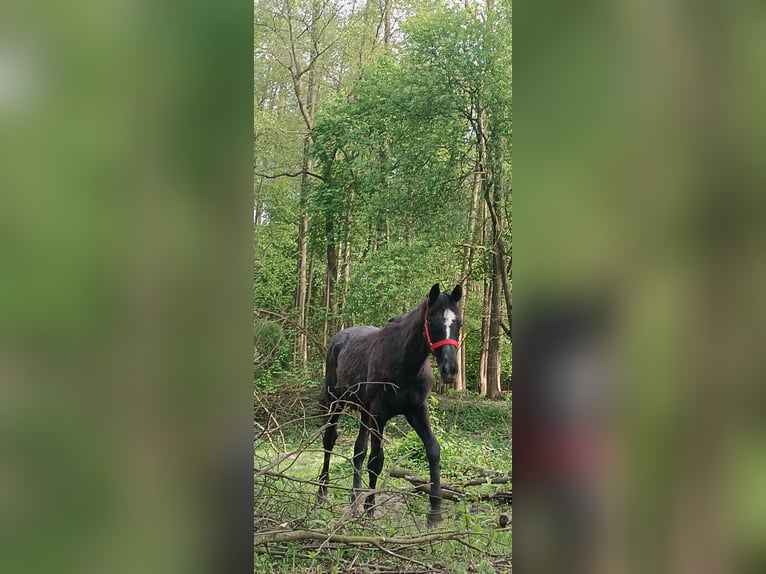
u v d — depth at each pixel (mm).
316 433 3738
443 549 3420
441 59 10766
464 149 10727
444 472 5094
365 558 3320
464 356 8414
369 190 10797
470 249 9734
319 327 9414
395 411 4586
